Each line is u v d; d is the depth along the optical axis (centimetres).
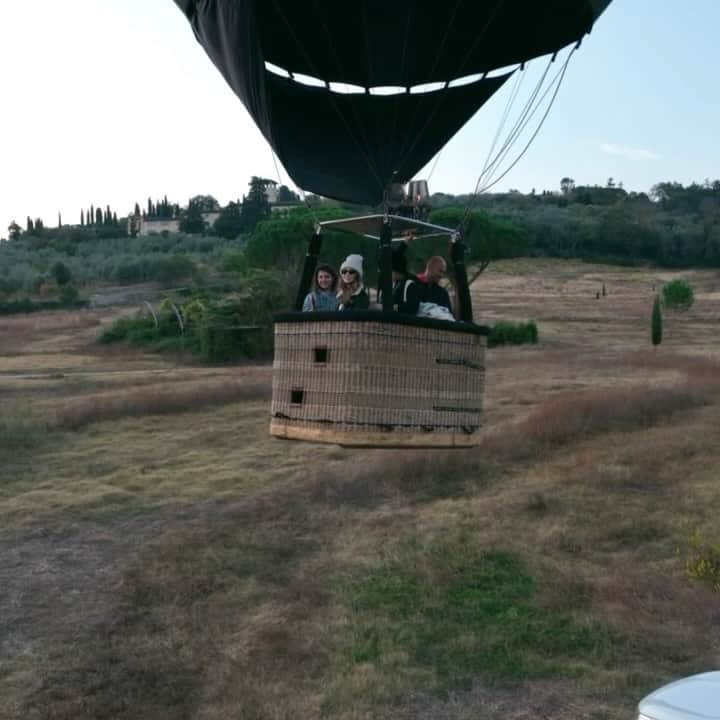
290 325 629
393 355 606
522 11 680
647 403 2197
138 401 2370
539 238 10962
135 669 964
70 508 1575
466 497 1616
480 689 895
